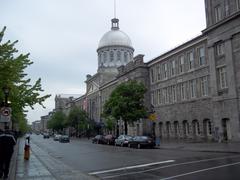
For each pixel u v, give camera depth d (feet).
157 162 65.00
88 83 348.79
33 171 55.72
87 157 87.20
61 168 60.49
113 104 162.91
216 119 127.65
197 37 144.77
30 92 74.33
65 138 214.28
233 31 119.24
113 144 163.53
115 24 343.05
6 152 45.29
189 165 56.70
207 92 140.67
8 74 58.23
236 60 118.52
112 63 320.29
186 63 156.04
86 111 336.29
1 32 56.24
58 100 597.52
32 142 218.18
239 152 77.97
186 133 156.15
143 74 194.18
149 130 187.62
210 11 132.57
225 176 42.39
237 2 118.01
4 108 56.90
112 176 49.19
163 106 176.04
